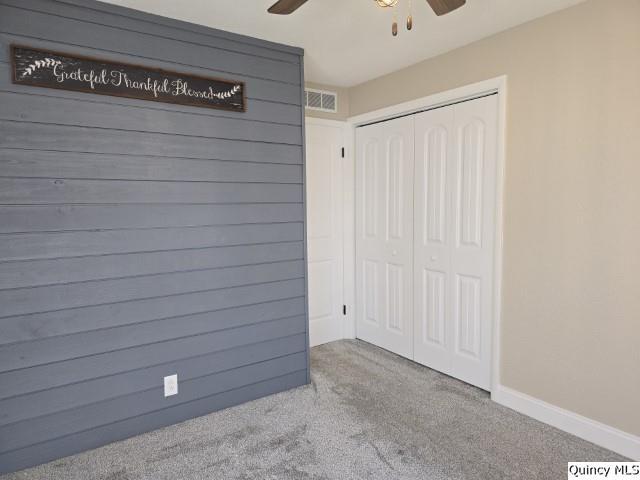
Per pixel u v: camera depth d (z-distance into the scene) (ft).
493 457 6.52
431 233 9.71
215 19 7.27
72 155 6.46
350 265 12.14
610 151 6.46
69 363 6.59
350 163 11.83
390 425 7.50
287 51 8.52
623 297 6.43
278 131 8.57
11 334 6.14
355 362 10.52
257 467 6.37
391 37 8.10
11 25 5.96
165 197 7.30
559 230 7.16
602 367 6.73
